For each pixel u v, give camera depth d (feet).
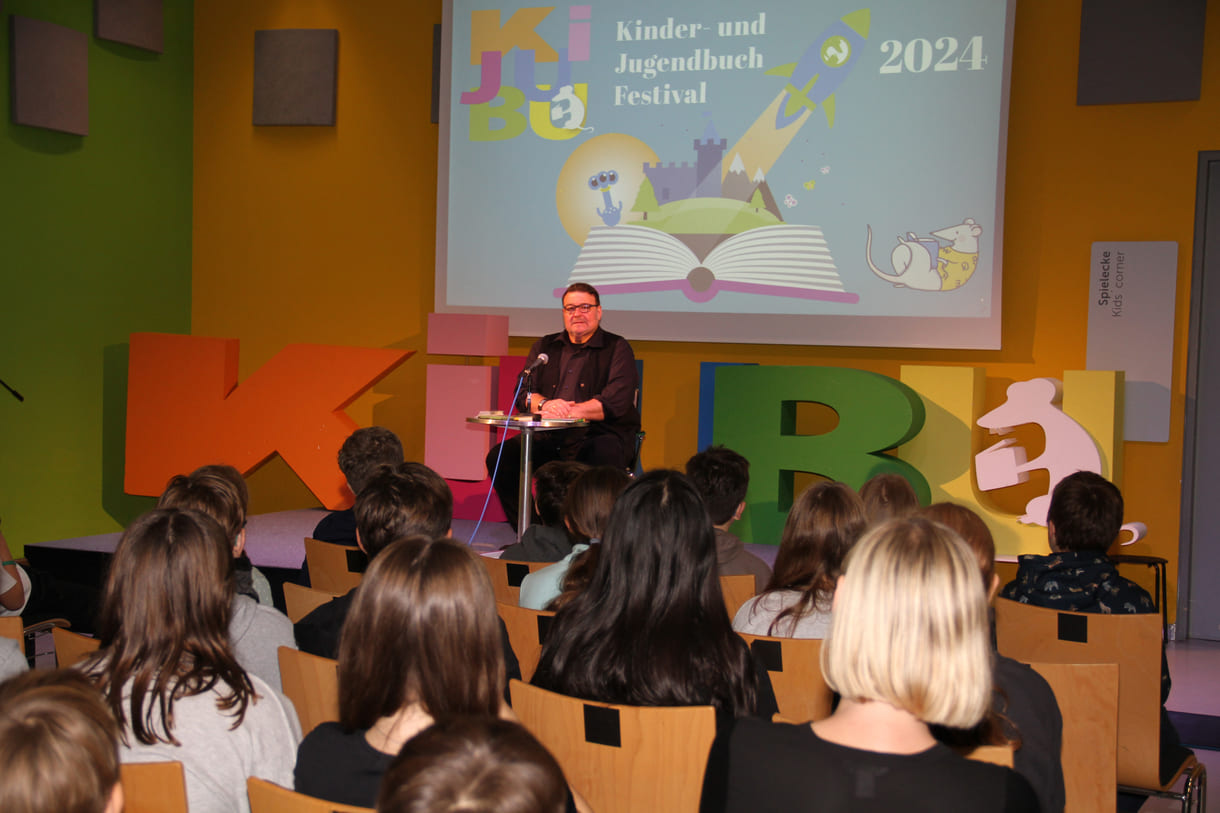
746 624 7.05
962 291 16.88
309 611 8.16
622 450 15.60
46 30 17.85
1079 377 15.49
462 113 19.51
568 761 5.44
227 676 4.82
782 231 17.88
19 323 17.81
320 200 20.90
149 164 20.47
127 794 4.15
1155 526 16.28
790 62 17.78
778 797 3.69
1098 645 7.57
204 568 4.86
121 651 4.82
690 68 18.35
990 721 4.44
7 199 17.52
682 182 18.43
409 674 4.25
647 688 5.41
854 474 16.34
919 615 3.52
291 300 21.12
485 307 19.52
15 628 7.02
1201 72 15.84
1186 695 13.17
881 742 3.67
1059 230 16.72
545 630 7.31
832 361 17.97
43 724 2.64
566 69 18.99
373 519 7.47
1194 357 16.11
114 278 19.76
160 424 19.04
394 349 19.34
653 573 5.49
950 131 16.89
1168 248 15.92
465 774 2.39
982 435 17.25
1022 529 15.87
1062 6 16.65
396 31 20.39
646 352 19.01
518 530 13.93
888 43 17.19
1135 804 9.80
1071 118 16.63
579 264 19.02
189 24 21.31
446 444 17.95
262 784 4.01
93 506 19.53
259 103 20.83
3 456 17.58
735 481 9.26
